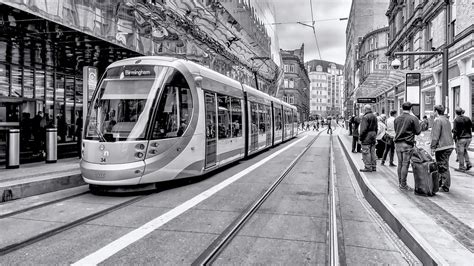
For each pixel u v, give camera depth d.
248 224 6.04
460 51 17.53
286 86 90.50
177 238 5.30
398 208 6.24
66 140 15.66
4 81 13.02
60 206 7.25
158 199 7.81
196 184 9.63
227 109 12.21
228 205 7.29
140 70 8.85
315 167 13.14
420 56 25.88
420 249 4.49
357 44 71.25
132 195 8.24
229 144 12.28
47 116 13.96
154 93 8.55
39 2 9.54
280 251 4.81
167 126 8.73
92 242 5.13
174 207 7.11
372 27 70.94
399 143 8.00
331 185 9.56
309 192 8.68
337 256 4.61
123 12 13.73
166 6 17.22
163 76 8.80
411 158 7.53
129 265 4.32
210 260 4.49
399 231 5.45
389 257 4.64
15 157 10.37
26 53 12.88
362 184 9.12
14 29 10.27
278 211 6.91
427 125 16.25
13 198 7.81
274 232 5.63
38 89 14.32
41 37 11.05
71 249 4.87
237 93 13.51
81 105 16.53
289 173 11.67
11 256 4.62
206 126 10.27
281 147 22.22
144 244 5.04
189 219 6.28
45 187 8.56
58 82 15.31
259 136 16.97
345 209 7.16
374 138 10.48
